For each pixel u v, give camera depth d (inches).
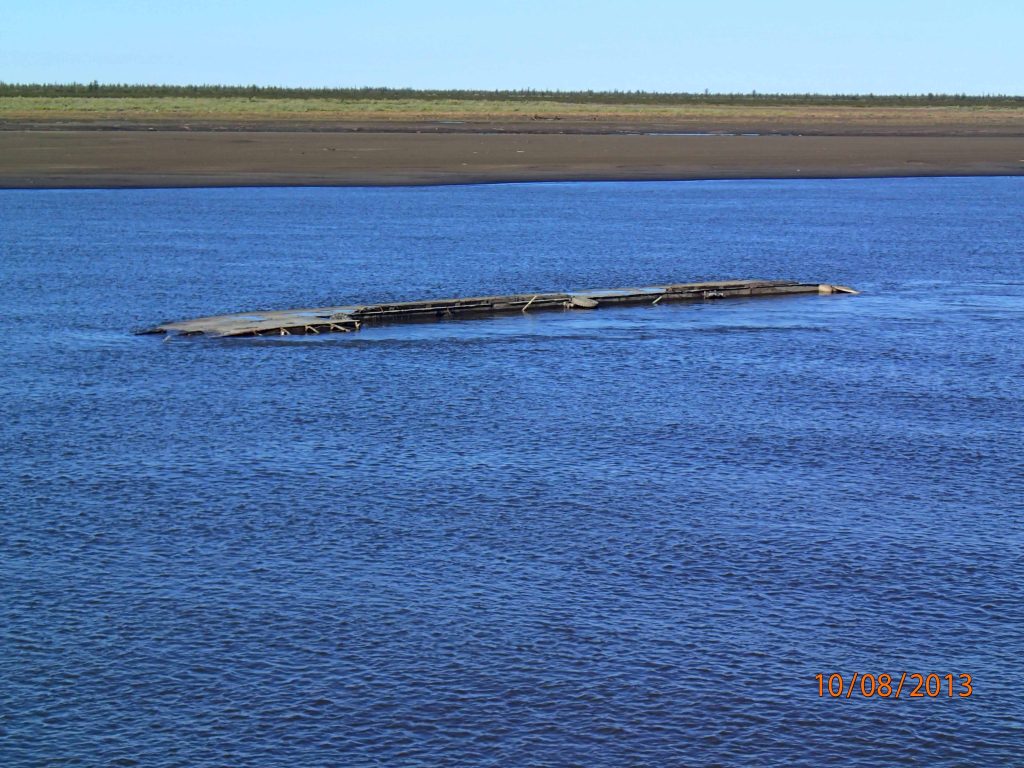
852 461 1117.1
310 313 1734.7
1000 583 853.8
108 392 1346.0
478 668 733.3
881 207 3314.5
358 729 671.8
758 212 3171.8
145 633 771.4
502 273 2181.3
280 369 1457.9
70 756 647.1
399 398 1332.4
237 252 2358.5
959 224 2945.4
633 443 1169.4
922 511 989.2
